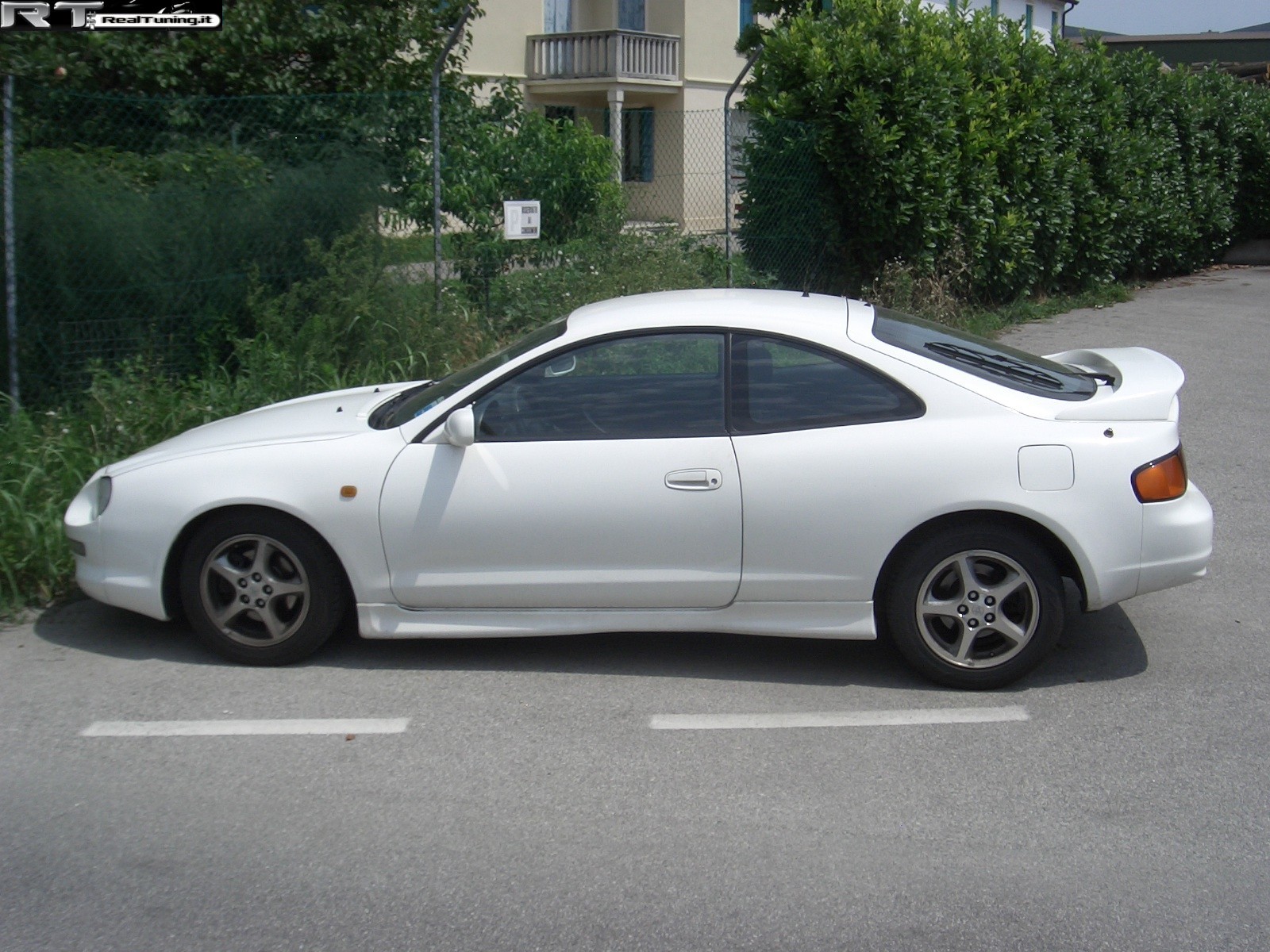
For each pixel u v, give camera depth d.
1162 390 4.97
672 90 29.36
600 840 3.92
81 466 6.96
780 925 3.47
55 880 3.76
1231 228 22.89
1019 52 15.91
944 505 4.82
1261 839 3.88
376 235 9.41
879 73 12.89
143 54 11.27
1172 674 5.20
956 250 14.15
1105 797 4.16
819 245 13.34
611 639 5.66
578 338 5.15
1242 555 6.74
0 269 8.09
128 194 8.59
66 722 4.83
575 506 4.98
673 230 11.85
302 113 10.58
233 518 5.19
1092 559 4.83
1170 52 41.81
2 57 9.83
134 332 8.61
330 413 5.70
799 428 4.95
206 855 3.88
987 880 3.68
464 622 5.17
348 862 3.83
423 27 12.83
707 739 4.62
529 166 10.77
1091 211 17.38
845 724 4.73
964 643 4.96
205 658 5.44
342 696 5.04
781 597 5.00
